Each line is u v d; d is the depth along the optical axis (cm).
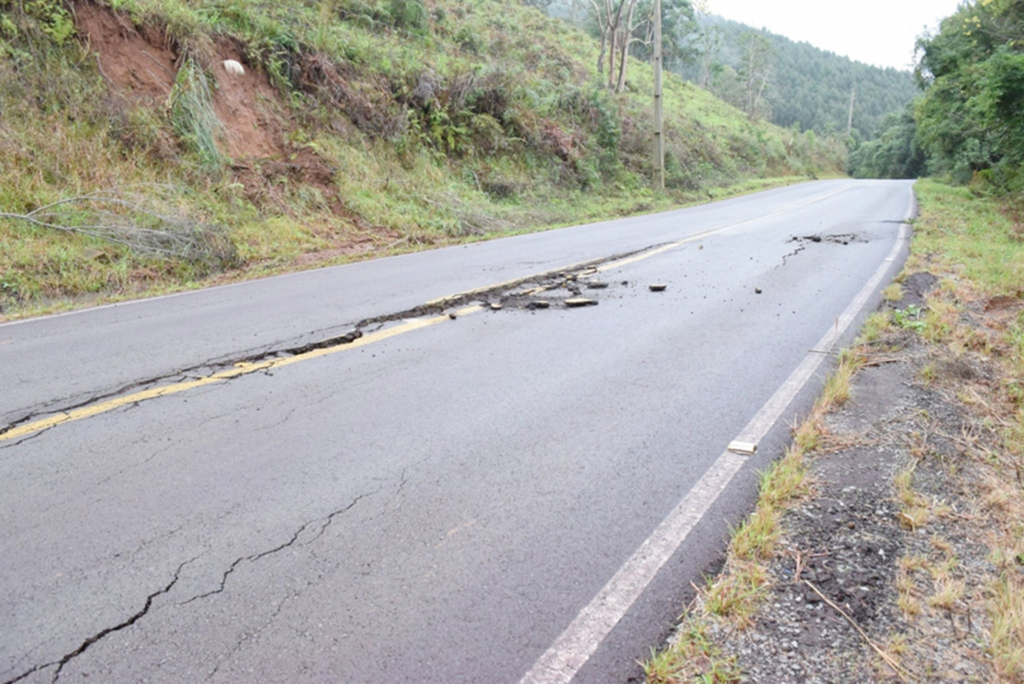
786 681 201
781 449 360
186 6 1312
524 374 475
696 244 1107
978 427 376
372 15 1895
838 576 249
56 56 1050
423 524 289
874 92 12975
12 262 790
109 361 500
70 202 914
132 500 304
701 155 3462
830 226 1331
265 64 1371
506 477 330
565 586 250
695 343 549
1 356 516
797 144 5878
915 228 1245
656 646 220
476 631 226
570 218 1684
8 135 926
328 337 562
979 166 2883
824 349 529
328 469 335
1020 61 1720
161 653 214
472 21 2583
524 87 2116
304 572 256
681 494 315
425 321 618
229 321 619
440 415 403
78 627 226
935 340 529
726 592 238
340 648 218
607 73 3975
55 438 366
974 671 204
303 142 1340
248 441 365
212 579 251
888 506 295
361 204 1286
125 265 859
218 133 1205
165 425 385
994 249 1005
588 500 310
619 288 759
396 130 1546
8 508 296
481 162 1789
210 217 1040
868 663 207
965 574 250
